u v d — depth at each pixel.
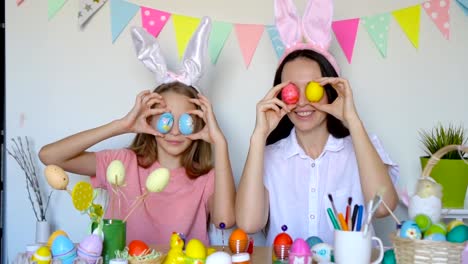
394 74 2.06
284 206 1.67
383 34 2.03
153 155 1.77
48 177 1.18
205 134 1.61
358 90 2.06
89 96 2.04
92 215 1.16
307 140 1.69
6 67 2.02
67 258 1.11
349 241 1.09
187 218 1.72
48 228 1.92
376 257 1.22
